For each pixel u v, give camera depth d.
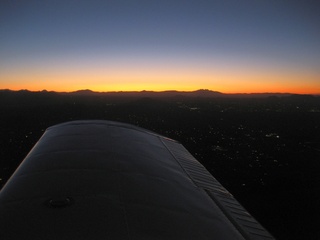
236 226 2.70
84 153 3.56
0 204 2.25
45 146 3.88
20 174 2.91
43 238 1.82
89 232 1.91
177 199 2.78
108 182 2.74
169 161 4.30
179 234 2.13
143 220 2.17
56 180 2.71
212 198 3.27
